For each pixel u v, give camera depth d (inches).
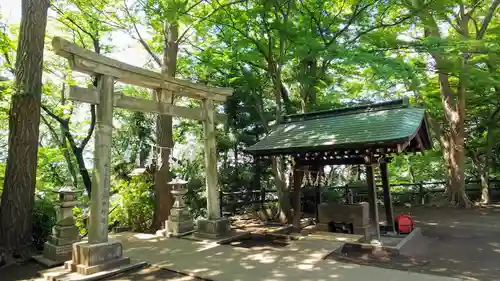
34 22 231.6
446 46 307.3
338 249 240.7
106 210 191.6
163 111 239.3
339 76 530.9
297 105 486.0
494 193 560.1
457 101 496.7
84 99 183.5
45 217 241.4
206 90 277.9
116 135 513.0
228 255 215.2
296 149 272.8
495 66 379.2
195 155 465.4
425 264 213.8
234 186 477.7
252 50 381.4
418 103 543.2
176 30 366.9
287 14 332.2
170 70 358.6
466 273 194.1
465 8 481.7
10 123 223.8
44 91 379.6
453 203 491.5
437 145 657.0
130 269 187.5
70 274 174.1
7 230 210.2
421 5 315.6
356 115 302.4
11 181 217.3
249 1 358.0
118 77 204.2
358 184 535.5
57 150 352.2
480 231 321.1
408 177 719.1
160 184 335.3
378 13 371.9
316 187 327.0
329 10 398.3
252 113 495.2
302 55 302.0
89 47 492.4
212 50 415.8
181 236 278.4
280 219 374.0
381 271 175.9
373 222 253.8
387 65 265.6
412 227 304.5
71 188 213.2
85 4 378.9
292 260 200.7
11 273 185.3
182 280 169.0
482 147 548.4
